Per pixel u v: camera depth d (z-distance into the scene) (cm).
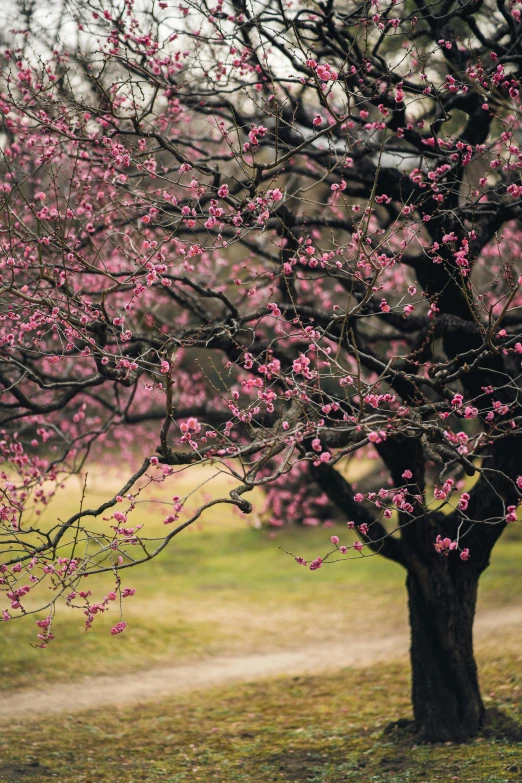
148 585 2284
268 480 594
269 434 674
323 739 1143
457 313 930
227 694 1434
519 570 2150
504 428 844
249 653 1725
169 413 587
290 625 1916
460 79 870
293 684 1474
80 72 991
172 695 1438
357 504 1016
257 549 2733
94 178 937
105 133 868
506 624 1680
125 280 661
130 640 1753
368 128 780
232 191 959
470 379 905
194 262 1427
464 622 1027
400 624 1861
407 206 767
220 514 3094
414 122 1071
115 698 1423
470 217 935
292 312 886
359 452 1838
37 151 960
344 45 894
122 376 783
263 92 968
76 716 1315
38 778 1004
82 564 591
